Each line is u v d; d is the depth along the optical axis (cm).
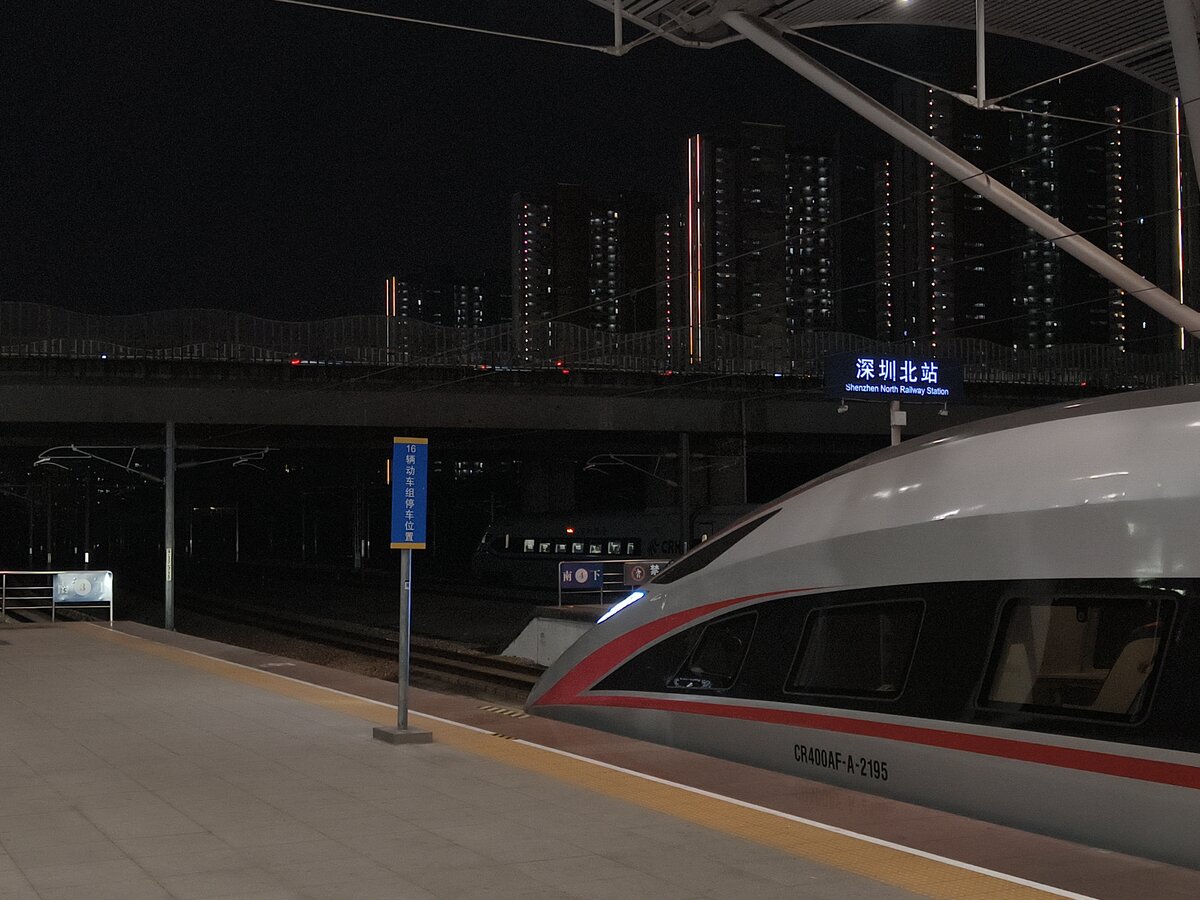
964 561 989
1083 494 910
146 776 959
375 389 5066
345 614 4912
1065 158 19112
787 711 1139
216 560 11919
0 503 12575
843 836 755
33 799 870
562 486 7331
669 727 1289
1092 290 18862
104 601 2955
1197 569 829
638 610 1372
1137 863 707
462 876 664
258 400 4900
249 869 678
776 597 1188
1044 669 916
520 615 4409
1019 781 916
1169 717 824
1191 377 6738
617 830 772
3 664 1862
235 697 1466
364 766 1002
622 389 5372
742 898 622
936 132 19038
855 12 1719
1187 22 1523
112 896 624
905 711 1014
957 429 1073
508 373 5216
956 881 651
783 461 8569
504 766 1002
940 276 18912
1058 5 1711
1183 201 12262
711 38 1823
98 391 4697
